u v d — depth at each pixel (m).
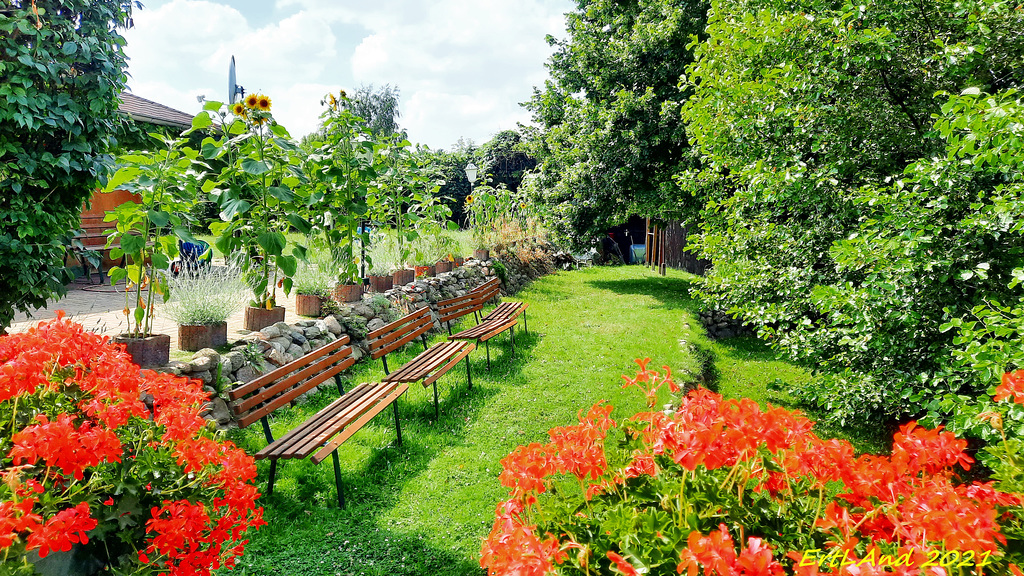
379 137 7.97
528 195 15.14
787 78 5.07
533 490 1.61
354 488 3.64
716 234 6.38
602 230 13.90
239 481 2.25
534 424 4.75
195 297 4.87
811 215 5.57
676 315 9.58
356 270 6.78
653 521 1.34
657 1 13.12
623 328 8.47
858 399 4.73
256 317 5.46
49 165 4.36
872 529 1.47
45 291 4.63
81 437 1.70
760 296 5.80
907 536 1.26
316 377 4.39
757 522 1.45
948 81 4.63
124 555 2.03
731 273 6.09
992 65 4.48
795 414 1.61
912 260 3.94
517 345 7.25
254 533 3.06
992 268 3.97
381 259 8.27
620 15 14.18
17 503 1.49
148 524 1.93
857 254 4.16
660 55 12.29
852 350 4.76
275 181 5.71
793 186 5.00
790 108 5.06
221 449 2.25
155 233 4.39
